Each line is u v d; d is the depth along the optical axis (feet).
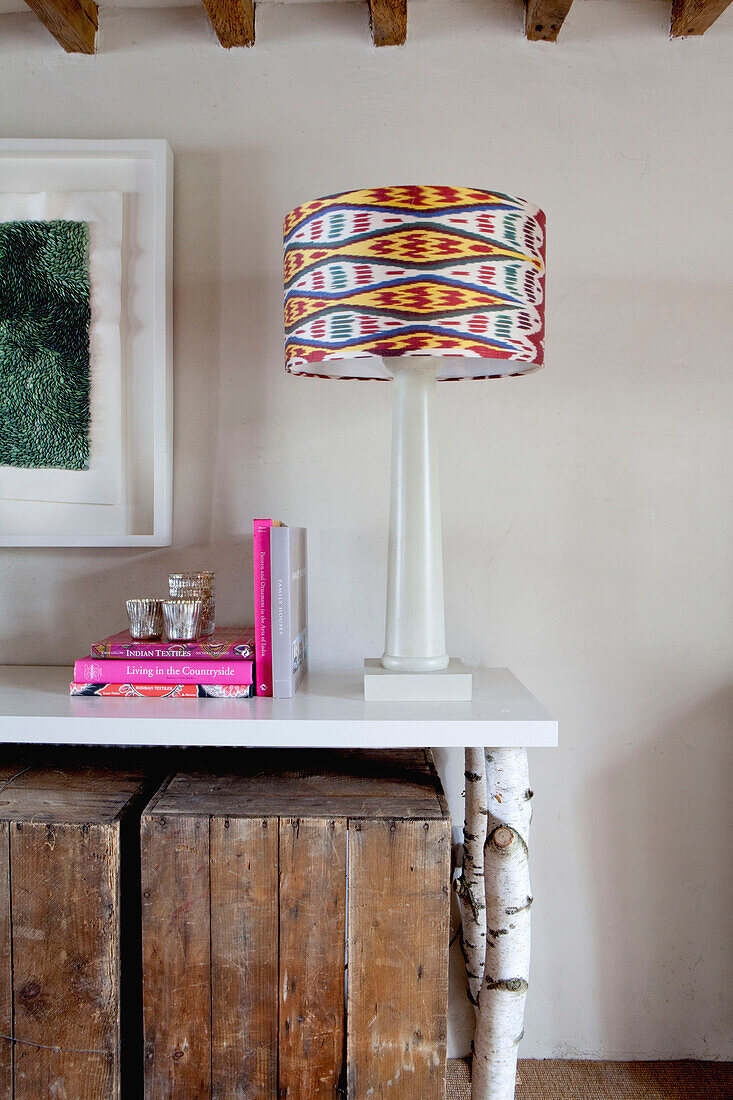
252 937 3.58
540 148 4.97
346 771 4.21
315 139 5.00
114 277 4.96
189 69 5.01
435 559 4.06
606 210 4.98
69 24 4.65
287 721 3.66
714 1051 5.16
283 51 4.99
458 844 5.01
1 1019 3.61
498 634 5.10
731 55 4.93
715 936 5.16
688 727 5.11
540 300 3.73
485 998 3.81
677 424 5.03
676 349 5.01
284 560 4.06
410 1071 3.59
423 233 3.37
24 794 3.92
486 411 5.03
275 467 5.08
